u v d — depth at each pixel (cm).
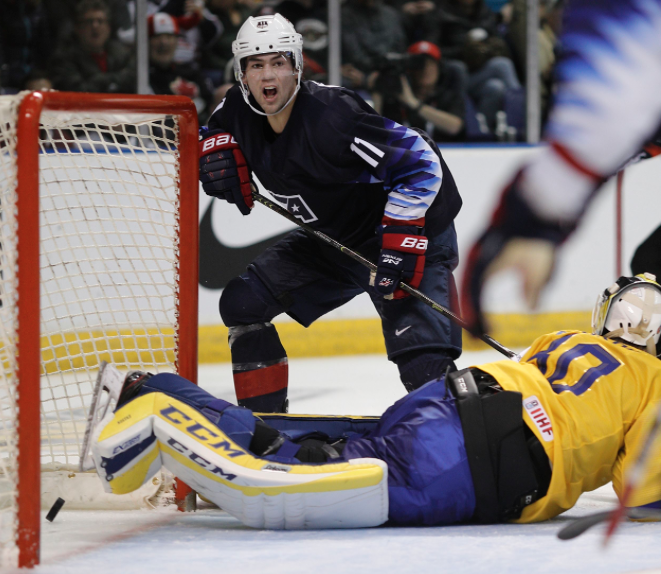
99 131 964
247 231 2225
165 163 991
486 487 805
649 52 1086
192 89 2338
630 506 801
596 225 2362
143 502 964
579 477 824
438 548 733
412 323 1106
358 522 816
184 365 1004
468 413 811
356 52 2411
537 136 2461
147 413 806
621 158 1105
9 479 752
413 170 1062
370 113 1072
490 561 689
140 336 993
